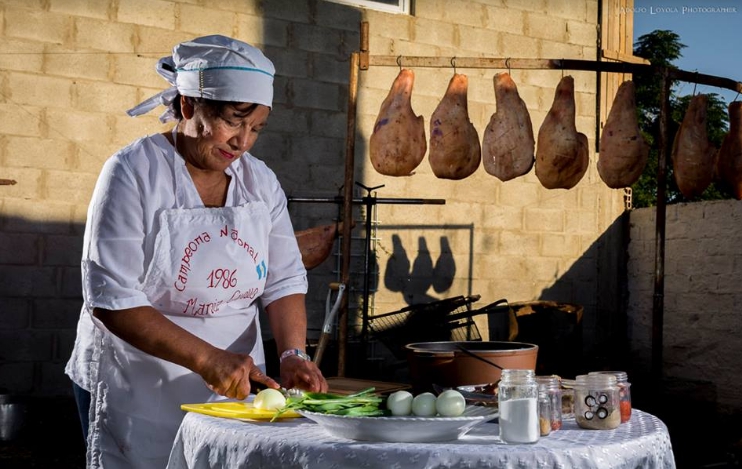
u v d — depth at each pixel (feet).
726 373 23.16
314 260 18.56
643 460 5.78
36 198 20.39
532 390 5.65
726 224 23.39
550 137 16.49
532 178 26.63
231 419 6.44
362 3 24.44
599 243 27.61
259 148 22.95
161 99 7.47
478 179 25.79
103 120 21.07
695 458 18.07
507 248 26.16
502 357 10.25
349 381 9.81
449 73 25.43
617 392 6.31
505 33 26.53
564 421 6.72
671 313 25.16
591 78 27.86
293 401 6.23
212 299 7.45
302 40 23.49
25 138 20.30
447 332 22.31
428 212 24.97
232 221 7.42
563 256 27.04
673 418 21.88
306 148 23.47
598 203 27.63
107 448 7.40
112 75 21.17
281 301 7.98
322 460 5.42
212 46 6.89
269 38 23.08
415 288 24.71
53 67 20.58
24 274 20.22
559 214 27.02
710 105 40.78
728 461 17.79
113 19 21.21
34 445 18.66
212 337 7.56
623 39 28.50
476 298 22.41
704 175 17.12
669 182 39.75
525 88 26.78
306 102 23.50
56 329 20.49
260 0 22.98
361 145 24.21
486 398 7.00
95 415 7.46
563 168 16.53
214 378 6.54
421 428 5.56
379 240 24.26
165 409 7.41
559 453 5.31
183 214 7.21
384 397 6.34
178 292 7.29
